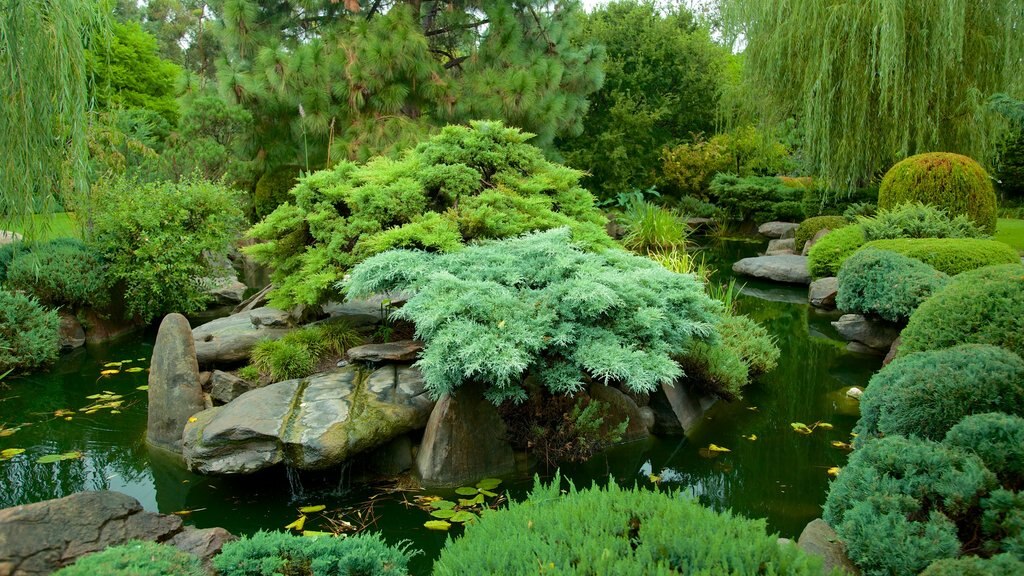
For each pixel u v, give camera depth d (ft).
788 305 30.32
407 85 34.50
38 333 20.71
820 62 36.14
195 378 15.58
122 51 57.36
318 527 11.78
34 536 7.47
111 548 7.02
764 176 62.85
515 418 14.73
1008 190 55.36
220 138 38.91
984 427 8.92
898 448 9.03
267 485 13.37
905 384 10.59
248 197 41.09
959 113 35.32
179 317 15.99
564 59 39.01
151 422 15.43
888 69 32.30
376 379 15.14
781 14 37.70
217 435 12.70
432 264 15.62
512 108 33.22
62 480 13.76
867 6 33.96
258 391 14.47
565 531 7.15
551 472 14.03
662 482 13.65
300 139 36.88
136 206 24.97
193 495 13.06
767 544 6.82
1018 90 31.89
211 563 7.84
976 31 34.01
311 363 16.47
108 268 24.67
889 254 22.25
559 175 20.54
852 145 36.32
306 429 12.84
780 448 15.24
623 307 14.73
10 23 11.92
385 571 7.86
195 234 25.88
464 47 42.93
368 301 21.08
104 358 22.29
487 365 12.64
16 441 15.67
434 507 12.36
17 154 12.44
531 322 13.88
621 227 47.11
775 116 41.09
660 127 65.62
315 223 18.20
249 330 18.70
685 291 15.87
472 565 6.79
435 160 19.01
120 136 27.71
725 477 13.83
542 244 16.14
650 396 16.66
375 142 31.50
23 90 12.09
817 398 18.45
